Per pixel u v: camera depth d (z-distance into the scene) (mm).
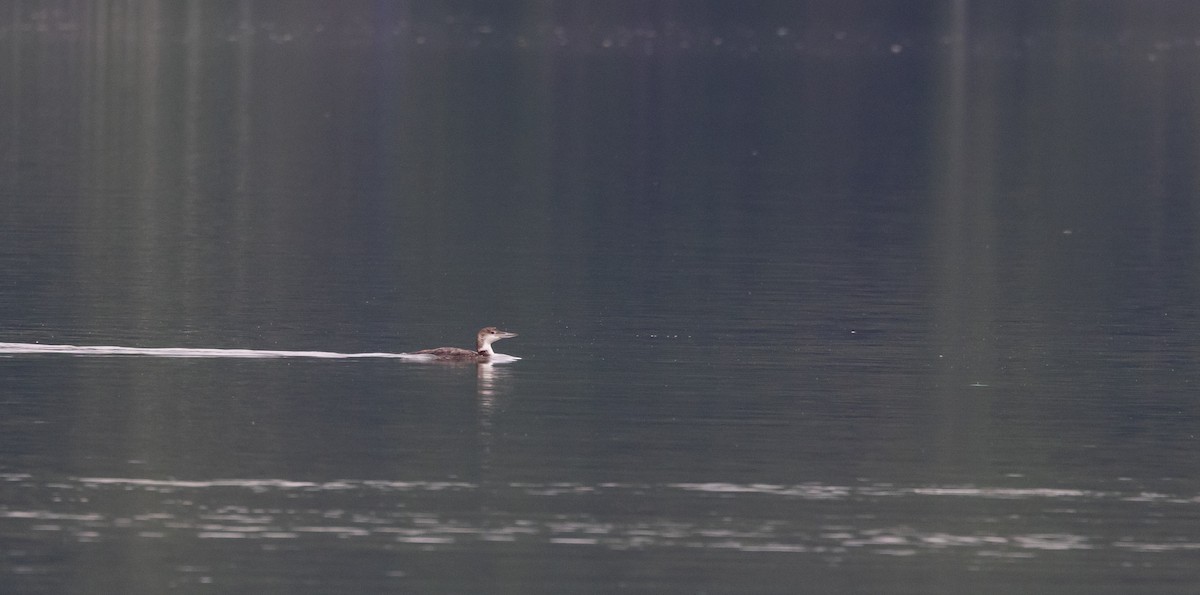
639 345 49656
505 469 36500
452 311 54375
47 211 75250
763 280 61688
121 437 38156
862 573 30953
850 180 95500
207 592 29469
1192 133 124750
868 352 49562
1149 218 81125
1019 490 35875
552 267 63594
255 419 39938
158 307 53781
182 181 88312
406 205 81250
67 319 51406
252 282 59000
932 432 40406
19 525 32469
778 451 38406
